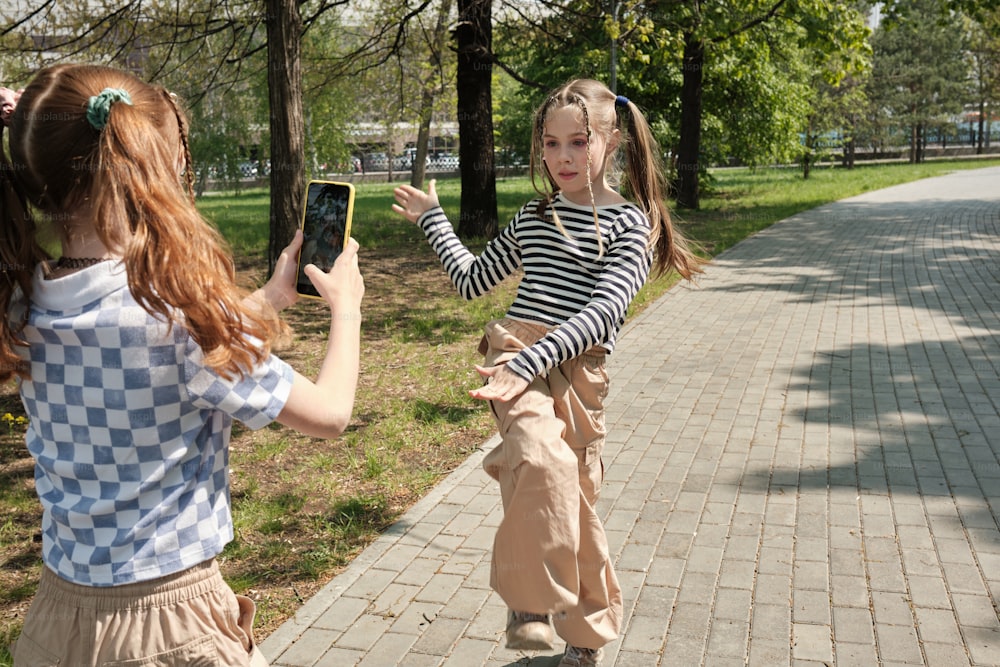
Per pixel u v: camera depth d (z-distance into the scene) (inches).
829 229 730.8
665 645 129.9
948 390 263.1
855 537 164.9
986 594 141.9
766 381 280.7
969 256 546.9
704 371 296.0
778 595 143.6
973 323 356.2
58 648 64.3
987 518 171.6
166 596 63.9
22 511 188.2
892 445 216.2
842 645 128.1
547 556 99.4
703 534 168.4
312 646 132.0
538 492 99.3
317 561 160.6
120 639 63.1
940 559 154.6
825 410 247.3
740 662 124.7
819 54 789.2
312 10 598.9
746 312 398.0
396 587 149.9
